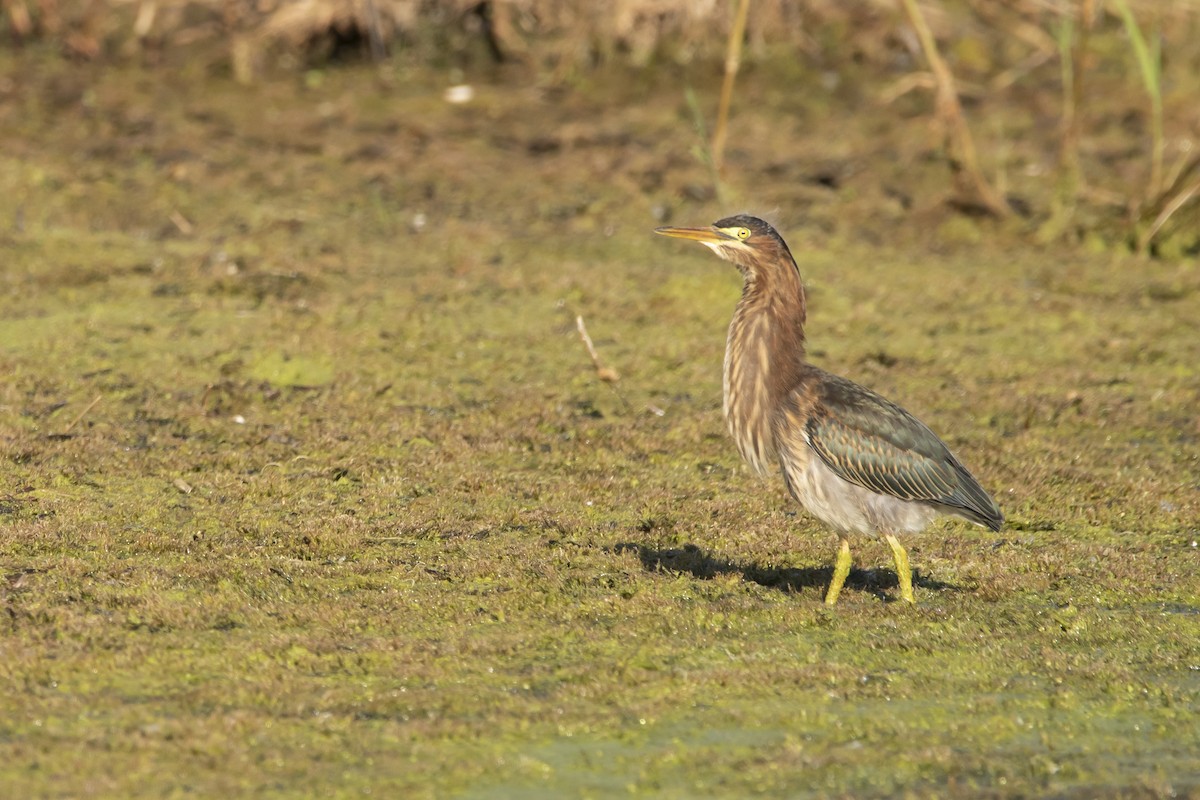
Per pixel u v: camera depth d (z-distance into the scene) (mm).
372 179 21234
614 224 20250
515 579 10375
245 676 8695
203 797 7336
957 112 21062
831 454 10055
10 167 20125
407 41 26406
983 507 10320
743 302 10727
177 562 10438
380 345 15641
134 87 24297
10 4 25812
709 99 25297
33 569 10109
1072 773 8000
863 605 10219
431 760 7824
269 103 24141
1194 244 20312
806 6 27000
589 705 8531
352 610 9703
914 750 8141
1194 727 8609
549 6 26422
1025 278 19000
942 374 15648
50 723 8000
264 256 18203
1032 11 27719
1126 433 14250
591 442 13500
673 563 10875
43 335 15438
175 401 13945
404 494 12109
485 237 19406
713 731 8328
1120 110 25188
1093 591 10672
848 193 21734
